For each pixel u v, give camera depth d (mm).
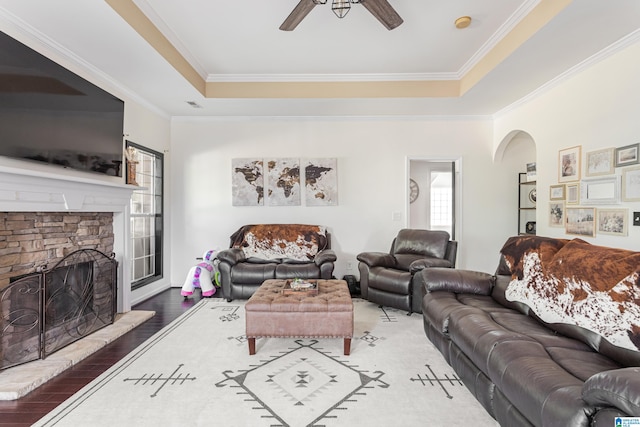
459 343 1970
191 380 2139
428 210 6727
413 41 3150
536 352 1533
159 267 4531
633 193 2568
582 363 1484
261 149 4816
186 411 1809
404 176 4793
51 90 2455
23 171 2107
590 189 2992
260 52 3373
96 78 3193
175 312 3598
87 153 2842
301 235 4418
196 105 4273
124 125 3654
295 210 4816
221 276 3951
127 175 3584
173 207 4812
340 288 2975
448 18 2766
